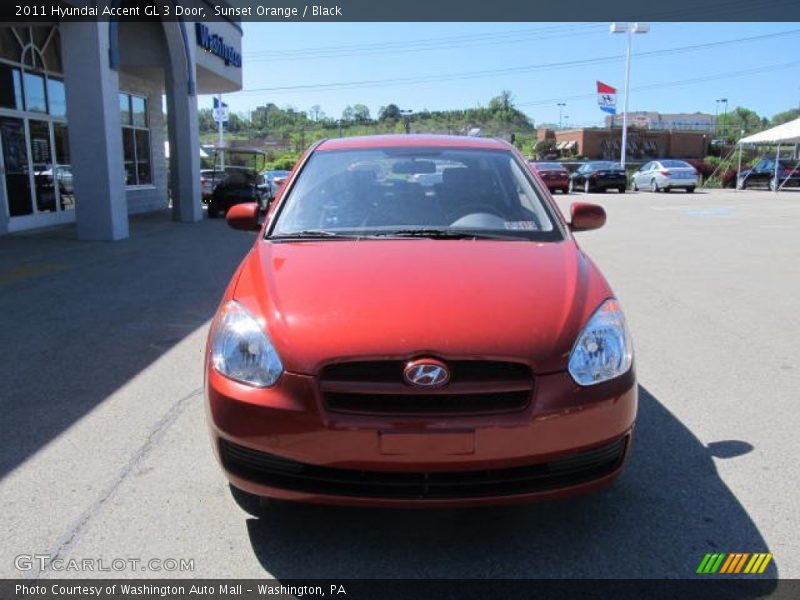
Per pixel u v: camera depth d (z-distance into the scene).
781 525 2.99
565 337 2.70
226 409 2.71
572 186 34.09
